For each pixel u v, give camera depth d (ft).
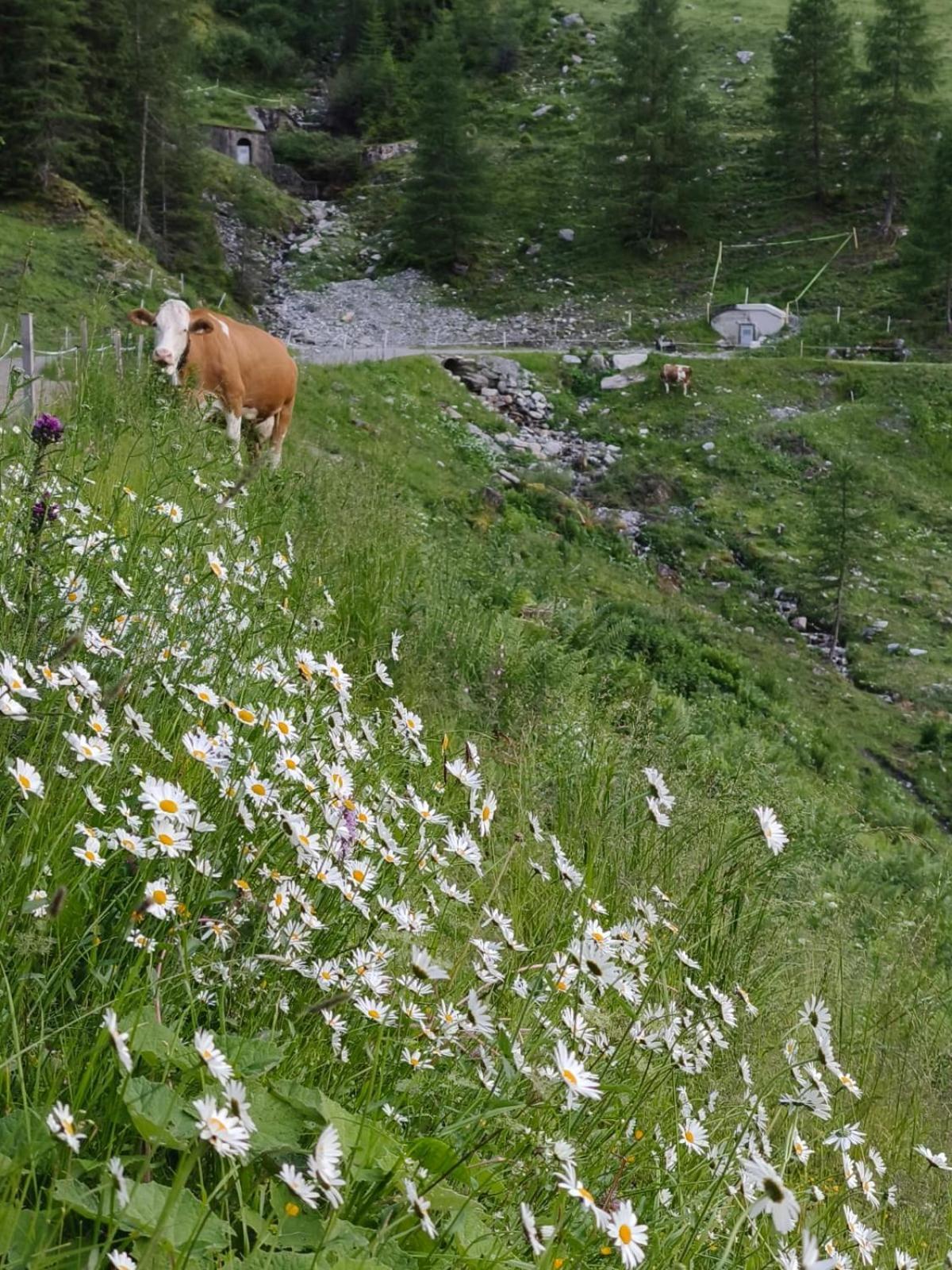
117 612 10.80
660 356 184.75
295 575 19.56
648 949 11.96
